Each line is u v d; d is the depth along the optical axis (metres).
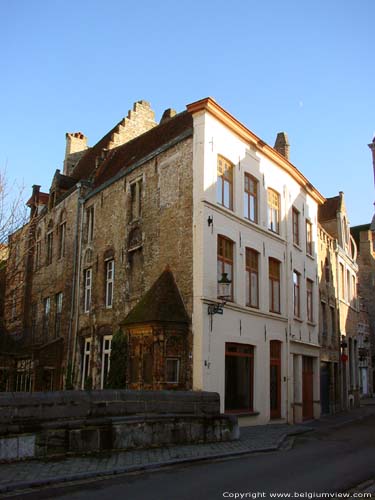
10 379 25.39
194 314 17.25
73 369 23.80
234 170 20.03
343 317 33.28
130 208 21.92
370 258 48.28
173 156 19.61
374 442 15.88
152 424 12.40
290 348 22.89
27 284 30.12
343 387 31.62
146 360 17.38
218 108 18.75
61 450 10.73
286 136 29.25
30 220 20.12
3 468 9.39
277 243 22.80
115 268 22.20
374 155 20.81
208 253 17.72
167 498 7.68
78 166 33.47
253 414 19.19
